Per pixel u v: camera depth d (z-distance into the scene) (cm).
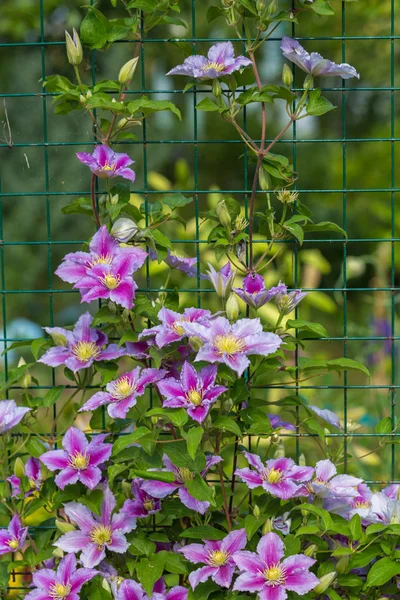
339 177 387
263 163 185
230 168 421
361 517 178
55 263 330
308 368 182
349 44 363
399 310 247
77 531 178
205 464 173
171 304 186
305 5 183
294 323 181
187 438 168
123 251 180
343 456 192
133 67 181
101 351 182
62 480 177
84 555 176
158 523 187
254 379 182
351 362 181
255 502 182
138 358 184
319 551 178
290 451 227
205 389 174
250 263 185
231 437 183
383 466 219
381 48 361
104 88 183
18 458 182
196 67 182
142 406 208
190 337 175
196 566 177
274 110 408
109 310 182
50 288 188
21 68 276
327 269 273
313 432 189
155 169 362
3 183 298
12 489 192
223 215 183
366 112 386
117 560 182
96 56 272
